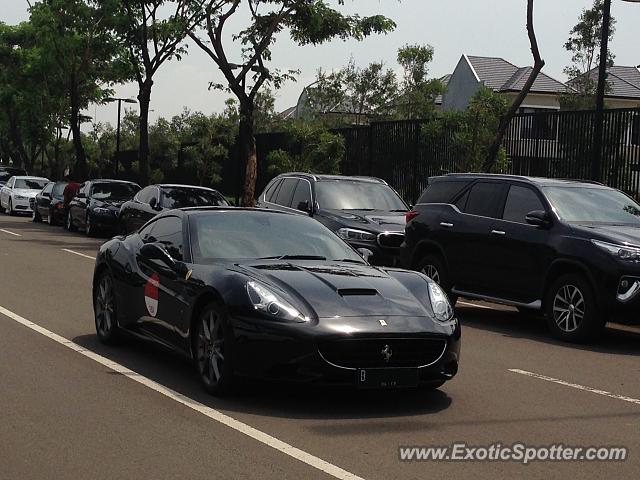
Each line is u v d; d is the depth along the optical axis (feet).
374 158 80.84
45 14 119.96
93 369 26.08
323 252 26.43
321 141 85.61
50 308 37.88
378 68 151.94
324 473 17.03
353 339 21.21
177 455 17.98
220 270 23.61
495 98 69.21
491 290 38.96
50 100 155.63
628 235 34.45
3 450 18.15
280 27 87.71
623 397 24.94
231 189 109.29
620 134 55.01
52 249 69.21
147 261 27.25
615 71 164.04
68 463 17.37
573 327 34.88
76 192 92.84
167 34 89.45
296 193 53.88
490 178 40.73
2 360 26.94
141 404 22.11
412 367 21.83
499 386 25.80
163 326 25.86
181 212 27.63
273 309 21.65
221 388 22.61
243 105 88.02
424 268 42.65
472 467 17.81
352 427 20.56
